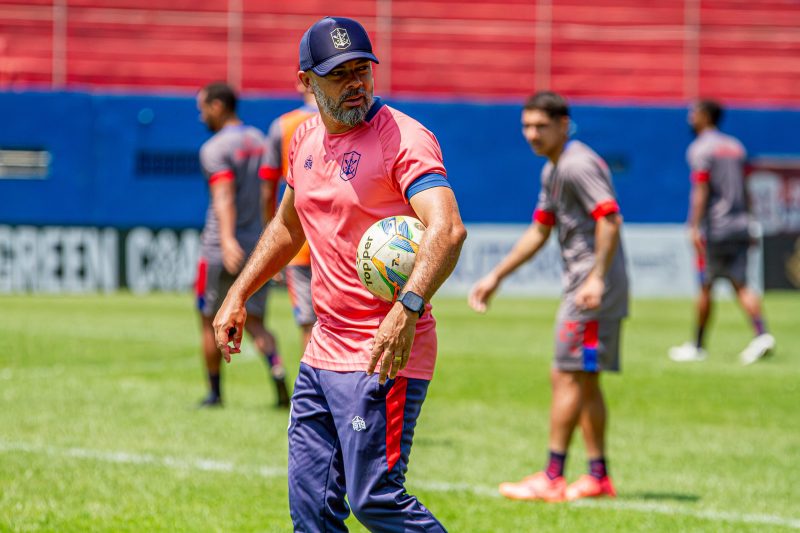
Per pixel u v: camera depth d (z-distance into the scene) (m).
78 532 18.77
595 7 93.75
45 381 35.47
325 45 13.96
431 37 92.19
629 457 26.61
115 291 70.62
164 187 71.25
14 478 22.50
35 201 70.06
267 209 29.42
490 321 57.69
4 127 69.88
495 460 25.77
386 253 13.98
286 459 25.11
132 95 70.88
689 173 75.19
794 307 67.50
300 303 27.69
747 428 30.66
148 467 23.83
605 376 39.12
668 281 74.12
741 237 43.88
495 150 73.75
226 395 33.91
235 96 32.12
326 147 14.62
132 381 35.97
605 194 21.59
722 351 47.03
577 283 22.22
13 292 69.50
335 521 14.73
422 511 14.09
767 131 75.38
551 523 20.23
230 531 19.12
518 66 93.06
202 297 31.47
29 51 87.31
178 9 89.31
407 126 14.12
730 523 20.38
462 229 13.44
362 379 14.11
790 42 95.06
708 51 94.44
